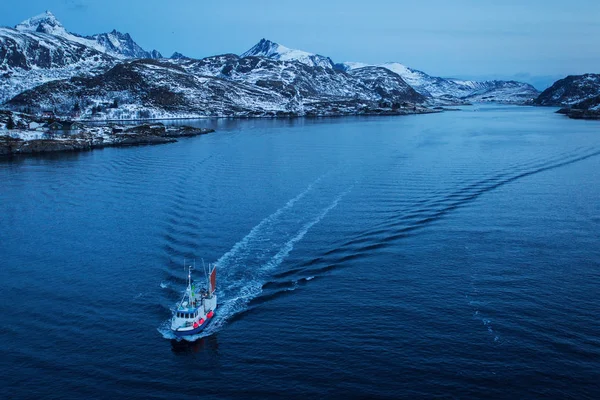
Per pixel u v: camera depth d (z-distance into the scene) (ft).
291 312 170.50
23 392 132.36
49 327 161.38
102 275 197.16
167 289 185.78
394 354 147.43
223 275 195.93
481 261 208.13
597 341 152.35
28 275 197.57
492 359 144.66
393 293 182.39
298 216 265.13
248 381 137.49
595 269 200.13
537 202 291.79
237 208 280.51
